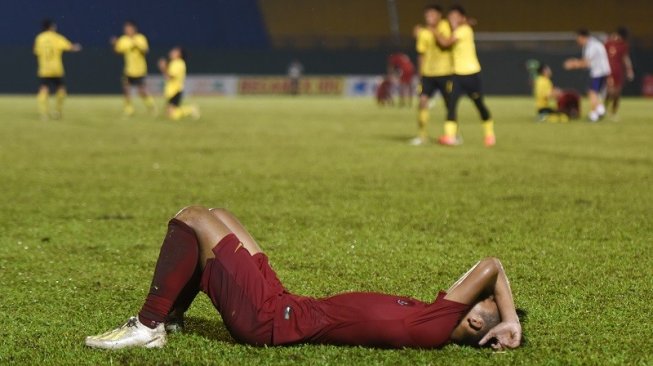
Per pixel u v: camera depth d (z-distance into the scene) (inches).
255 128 941.8
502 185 456.1
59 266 262.8
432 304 164.9
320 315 166.6
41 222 341.1
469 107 1547.7
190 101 1823.3
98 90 2090.3
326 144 724.7
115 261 270.5
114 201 398.0
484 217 353.4
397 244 295.7
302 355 167.6
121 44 1164.5
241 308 167.0
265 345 169.9
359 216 355.3
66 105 1521.9
